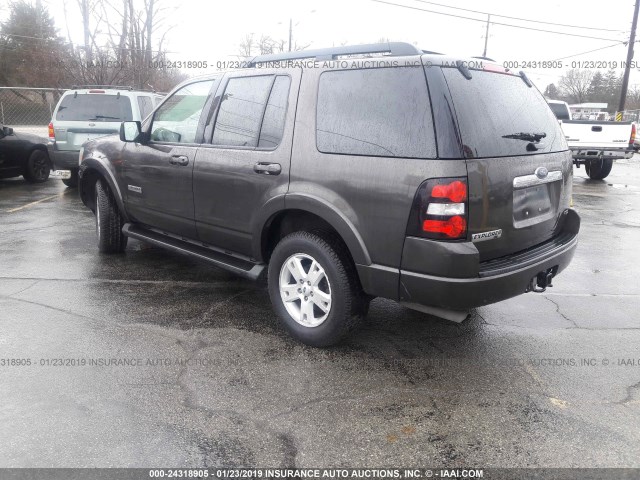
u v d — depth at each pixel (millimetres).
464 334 4039
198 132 4480
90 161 5684
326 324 3617
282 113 3809
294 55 3918
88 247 6309
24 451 2602
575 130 12820
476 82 3332
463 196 2992
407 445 2717
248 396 3129
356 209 3312
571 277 5531
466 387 3275
